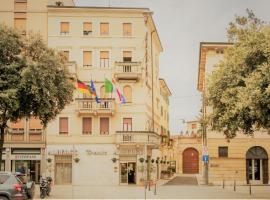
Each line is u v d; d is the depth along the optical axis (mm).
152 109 63688
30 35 36406
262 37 31719
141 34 56375
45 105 35219
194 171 92688
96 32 56250
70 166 55062
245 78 31766
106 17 56406
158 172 69125
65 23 56188
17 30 35750
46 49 36281
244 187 49406
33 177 54375
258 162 55250
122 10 56125
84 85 51250
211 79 36188
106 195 38375
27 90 33875
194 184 56312
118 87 55969
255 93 28781
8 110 33844
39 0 55938
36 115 35812
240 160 55125
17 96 33688
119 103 55781
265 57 31594
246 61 32562
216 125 36000
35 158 54500
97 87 55875
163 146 77125
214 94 35344
